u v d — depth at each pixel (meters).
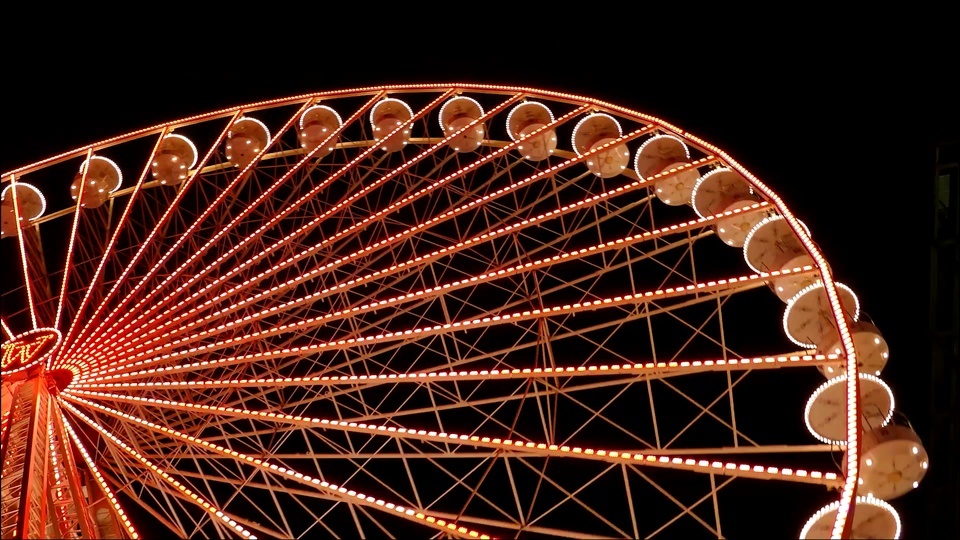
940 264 25.83
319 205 24.05
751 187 20.92
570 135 25.67
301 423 17.86
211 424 19.38
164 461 17.89
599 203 21.39
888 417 17.58
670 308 19.31
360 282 20.48
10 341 19.77
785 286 20.73
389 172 23.22
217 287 21.27
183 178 25.86
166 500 16.50
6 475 16.30
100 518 18.11
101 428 18.00
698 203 23.11
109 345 20.11
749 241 21.14
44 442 17.16
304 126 26.34
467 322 19.19
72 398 18.84
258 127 26.25
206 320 20.44
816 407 17.73
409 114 26.25
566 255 19.83
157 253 22.72
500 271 19.92
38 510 15.12
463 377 18.20
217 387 19.08
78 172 25.88
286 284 20.67
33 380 18.67
